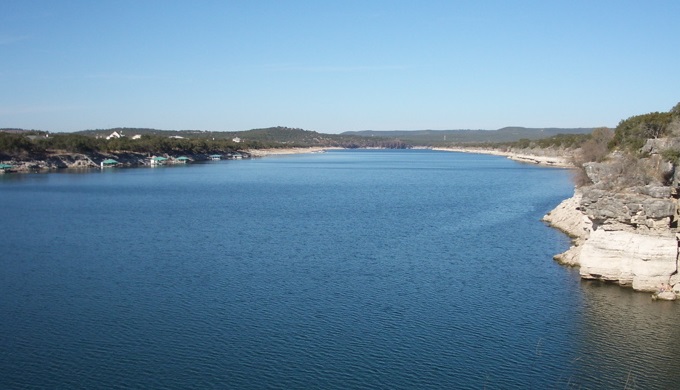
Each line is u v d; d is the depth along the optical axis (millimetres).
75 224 86812
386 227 83750
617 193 50094
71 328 42000
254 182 170625
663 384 33500
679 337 39688
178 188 148625
